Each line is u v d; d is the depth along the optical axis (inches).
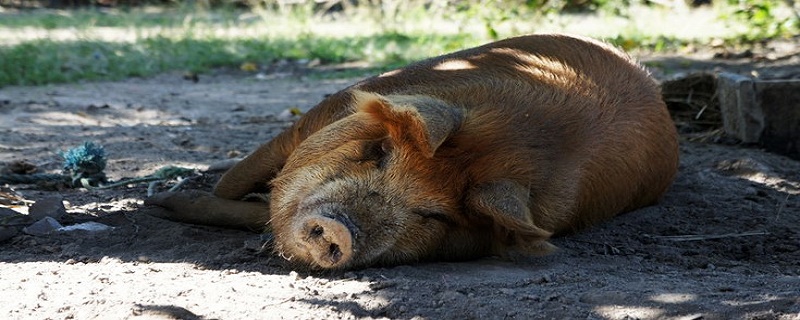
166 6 2066.9
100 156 603.2
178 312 352.8
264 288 396.8
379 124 431.5
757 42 1331.2
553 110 480.7
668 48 1305.4
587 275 431.8
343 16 1806.1
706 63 1186.0
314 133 463.2
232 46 1384.1
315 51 1350.9
